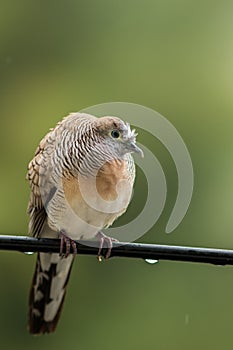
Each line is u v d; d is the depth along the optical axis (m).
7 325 15.33
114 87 15.43
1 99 15.74
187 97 15.21
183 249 10.02
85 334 15.13
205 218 14.72
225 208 14.72
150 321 15.05
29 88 15.77
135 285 15.16
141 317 15.08
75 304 15.20
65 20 15.91
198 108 15.15
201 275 15.09
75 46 15.78
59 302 11.88
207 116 15.09
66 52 15.80
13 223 15.05
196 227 14.70
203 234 14.67
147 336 15.01
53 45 15.87
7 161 15.35
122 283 15.20
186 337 14.98
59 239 10.89
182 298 15.09
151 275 15.15
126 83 15.42
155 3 15.53
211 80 15.24
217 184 14.79
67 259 11.66
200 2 15.48
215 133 15.02
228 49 15.36
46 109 15.55
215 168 14.86
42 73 15.80
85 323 15.16
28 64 15.88
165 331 15.00
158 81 15.32
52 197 11.12
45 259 11.69
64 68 15.75
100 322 15.13
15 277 15.20
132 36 15.55
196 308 15.05
